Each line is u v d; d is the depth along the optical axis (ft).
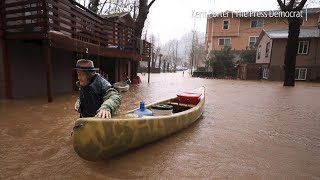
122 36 47.34
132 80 64.59
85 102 11.07
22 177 10.07
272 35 85.97
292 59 61.16
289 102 32.89
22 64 29.86
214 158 12.59
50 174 10.37
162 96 36.68
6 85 28.35
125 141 11.38
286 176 10.69
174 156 12.68
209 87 55.42
